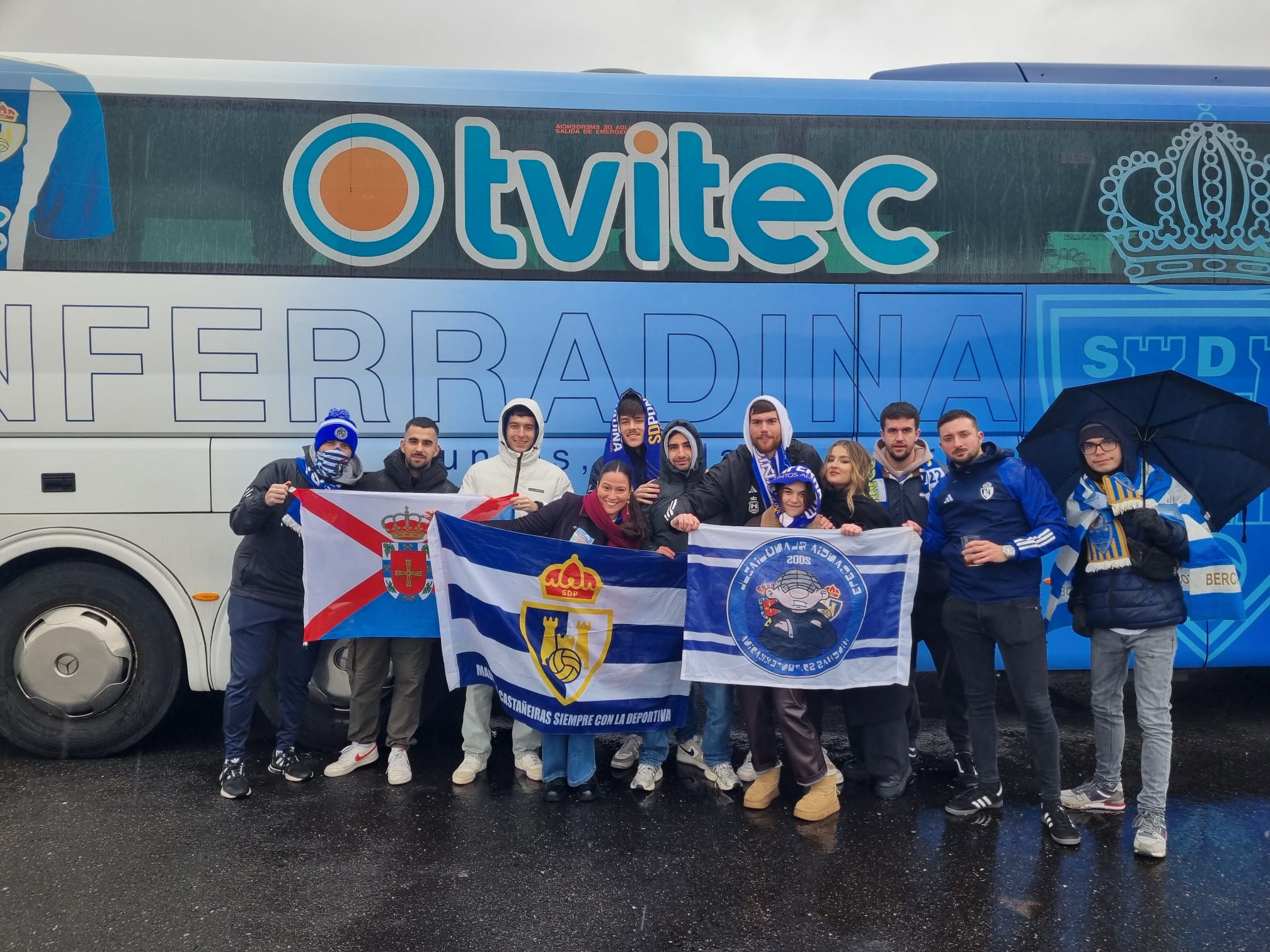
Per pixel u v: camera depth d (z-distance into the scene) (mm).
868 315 5523
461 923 3504
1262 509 5746
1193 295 5699
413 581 4867
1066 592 4391
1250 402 4141
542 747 4941
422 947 3332
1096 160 5664
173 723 5906
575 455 5398
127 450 5125
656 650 4730
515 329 5352
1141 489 4168
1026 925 3518
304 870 3922
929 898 3721
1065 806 4562
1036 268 5617
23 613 5207
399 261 5289
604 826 4402
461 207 5324
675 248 5434
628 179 5406
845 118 5527
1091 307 5645
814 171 5504
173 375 5152
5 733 5223
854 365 5512
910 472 4852
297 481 4801
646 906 3643
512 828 4371
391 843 4188
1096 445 4137
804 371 5488
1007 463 4238
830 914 3590
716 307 5449
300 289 5227
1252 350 5734
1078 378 5641
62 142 5113
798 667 4539
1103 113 5676
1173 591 4094
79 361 5094
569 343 5383
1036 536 4082
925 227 5562
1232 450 4188
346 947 3326
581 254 5383
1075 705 6484
